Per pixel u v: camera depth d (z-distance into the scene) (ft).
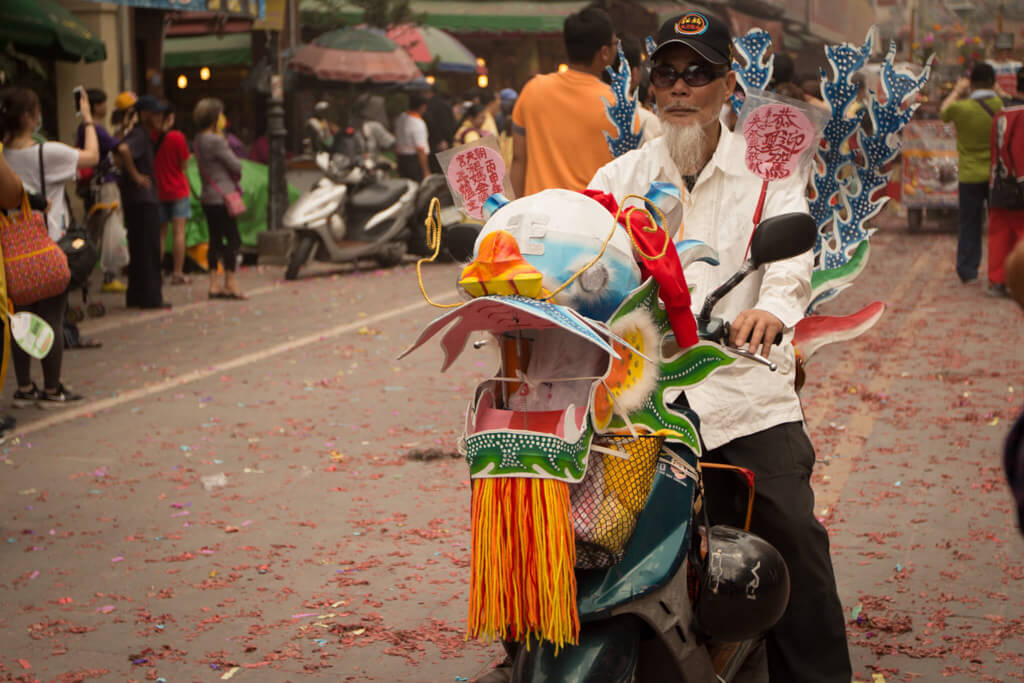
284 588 15.07
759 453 10.53
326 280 45.65
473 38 95.71
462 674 12.61
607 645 8.03
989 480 19.06
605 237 8.35
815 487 18.88
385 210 47.55
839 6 150.41
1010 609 13.99
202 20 63.16
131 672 12.70
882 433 22.11
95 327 34.91
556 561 7.66
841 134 11.48
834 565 15.49
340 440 22.20
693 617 8.91
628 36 19.67
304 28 86.53
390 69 69.05
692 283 10.78
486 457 7.85
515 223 8.36
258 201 51.62
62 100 50.42
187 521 17.71
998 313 35.17
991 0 94.68
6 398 26.00
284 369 28.73
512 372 8.54
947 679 12.19
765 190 10.54
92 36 45.06
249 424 23.45
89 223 38.83
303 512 18.06
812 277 11.57
